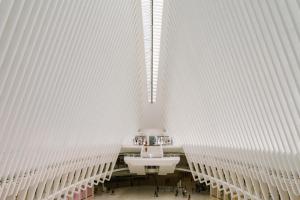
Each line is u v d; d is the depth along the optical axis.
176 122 24.92
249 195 16.77
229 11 11.09
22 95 8.99
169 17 17.92
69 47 10.81
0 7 6.96
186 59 17.78
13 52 7.81
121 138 24.00
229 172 19.97
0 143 9.07
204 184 28.98
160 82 25.61
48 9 8.61
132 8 16.31
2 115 8.66
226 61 12.88
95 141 17.77
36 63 9.12
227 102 14.30
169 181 32.38
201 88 16.97
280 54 9.36
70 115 12.96
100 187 29.61
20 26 7.74
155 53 22.84
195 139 21.69
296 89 9.43
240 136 14.31
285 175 12.67
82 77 12.83
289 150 11.41
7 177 10.73
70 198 20.56
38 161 11.94
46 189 14.59
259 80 10.97
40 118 10.59
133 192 27.33
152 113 30.80
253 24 9.97
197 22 14.28
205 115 17.97
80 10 10.45
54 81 10.53
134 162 24.44
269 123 11.63
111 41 14.80
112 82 17.06
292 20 8.25
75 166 16.86
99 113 16.59
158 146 25.77
